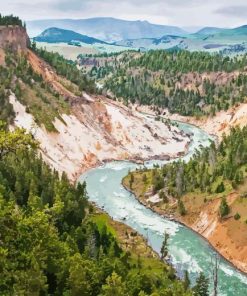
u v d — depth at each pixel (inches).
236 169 6176.2
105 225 5123.0
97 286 2883.9
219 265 4763.8
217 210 5521.7
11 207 1469.0
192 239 5364.2
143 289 3213.6
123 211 6151.6
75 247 3659.0
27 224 1476.4
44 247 1635.1
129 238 5206.7
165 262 4704.7
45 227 1515.7
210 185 6127.0
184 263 4758.9
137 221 5831.7
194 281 4370.1
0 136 1555.1
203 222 5590.6
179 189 6264.8
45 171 5876.0
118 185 7234.3
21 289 1573.6
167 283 3806.6
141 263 4490.7
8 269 1523.1
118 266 3432.6
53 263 2652.6
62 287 2792.8
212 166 6707.7
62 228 4402.1
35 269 1684.3
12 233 1461.6
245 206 5344.5
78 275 2721.5
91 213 5792.3
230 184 5920.3
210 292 4175.7
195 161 7012.8
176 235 5462.6
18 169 5467.5
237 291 4234.7
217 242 5172.2
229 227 5196.9
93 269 3019.2
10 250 1483.8
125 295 2736.2
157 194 6505.9
